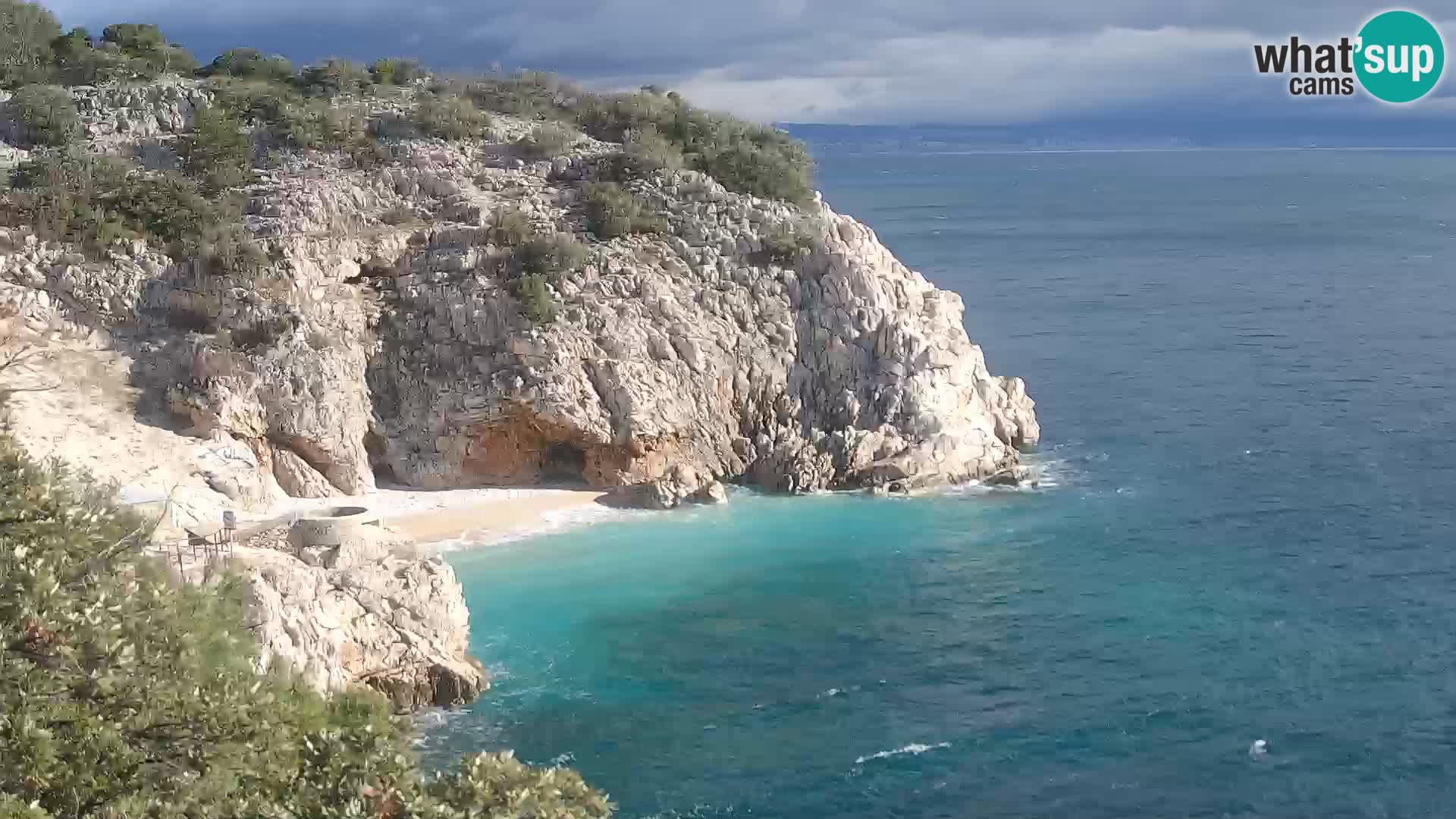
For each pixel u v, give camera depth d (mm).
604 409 73062
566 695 49000
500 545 65125
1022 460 80375
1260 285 162375
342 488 69938
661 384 74562
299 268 73062
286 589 45188
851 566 62531
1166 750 44875
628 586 60000
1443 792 42000
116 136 83688
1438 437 84312
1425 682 49438
